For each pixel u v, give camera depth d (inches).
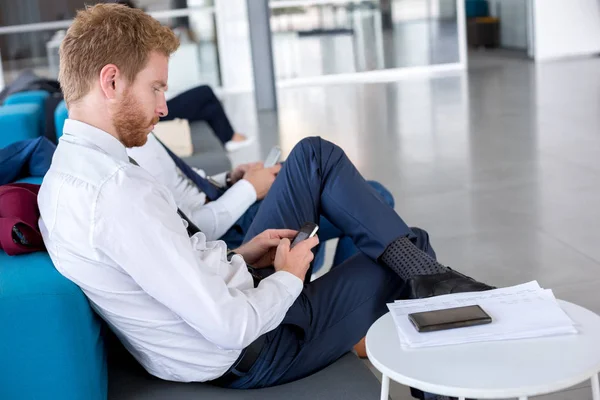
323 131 267.4
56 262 60.9
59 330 59.4
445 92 335.3
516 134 233.8
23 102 197.3
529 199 164.7
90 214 58.0
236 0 382.3
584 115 252.2
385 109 305.3
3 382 59.7
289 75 408.2
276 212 82.4
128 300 61.4
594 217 148.3
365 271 75.4
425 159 212.4
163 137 173.6
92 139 60.8
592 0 409.4
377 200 78.7
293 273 67.9
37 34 365.4
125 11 61.3
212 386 69.7
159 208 58.7
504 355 52.0
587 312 57.4
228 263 66.6
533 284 62.1
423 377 50.0
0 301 58.3
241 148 245.4
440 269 71.5
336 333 72.3
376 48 410.3
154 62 61.7
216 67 388.5
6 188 66.8
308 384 69.5
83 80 60.4
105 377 67.6
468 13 530.9
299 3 401.4
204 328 58.7
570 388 87.0
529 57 427.5
